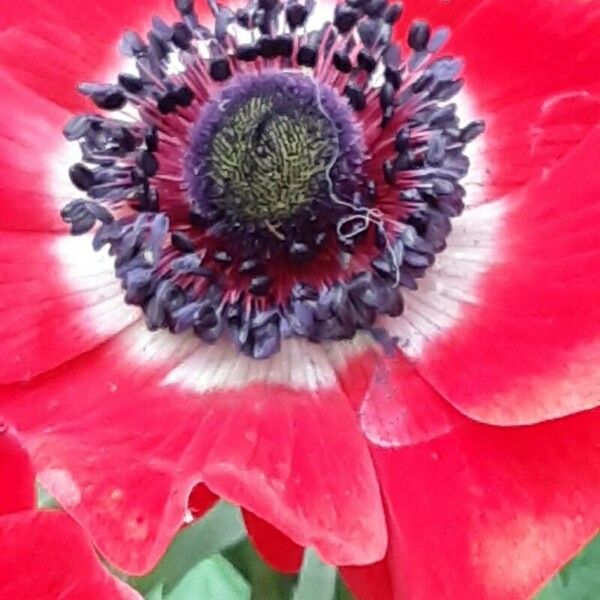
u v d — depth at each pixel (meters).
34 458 0.09
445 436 0.09
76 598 0.08
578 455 0.09
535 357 0.09
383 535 0.09
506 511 0.09
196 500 0.09
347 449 0.09
